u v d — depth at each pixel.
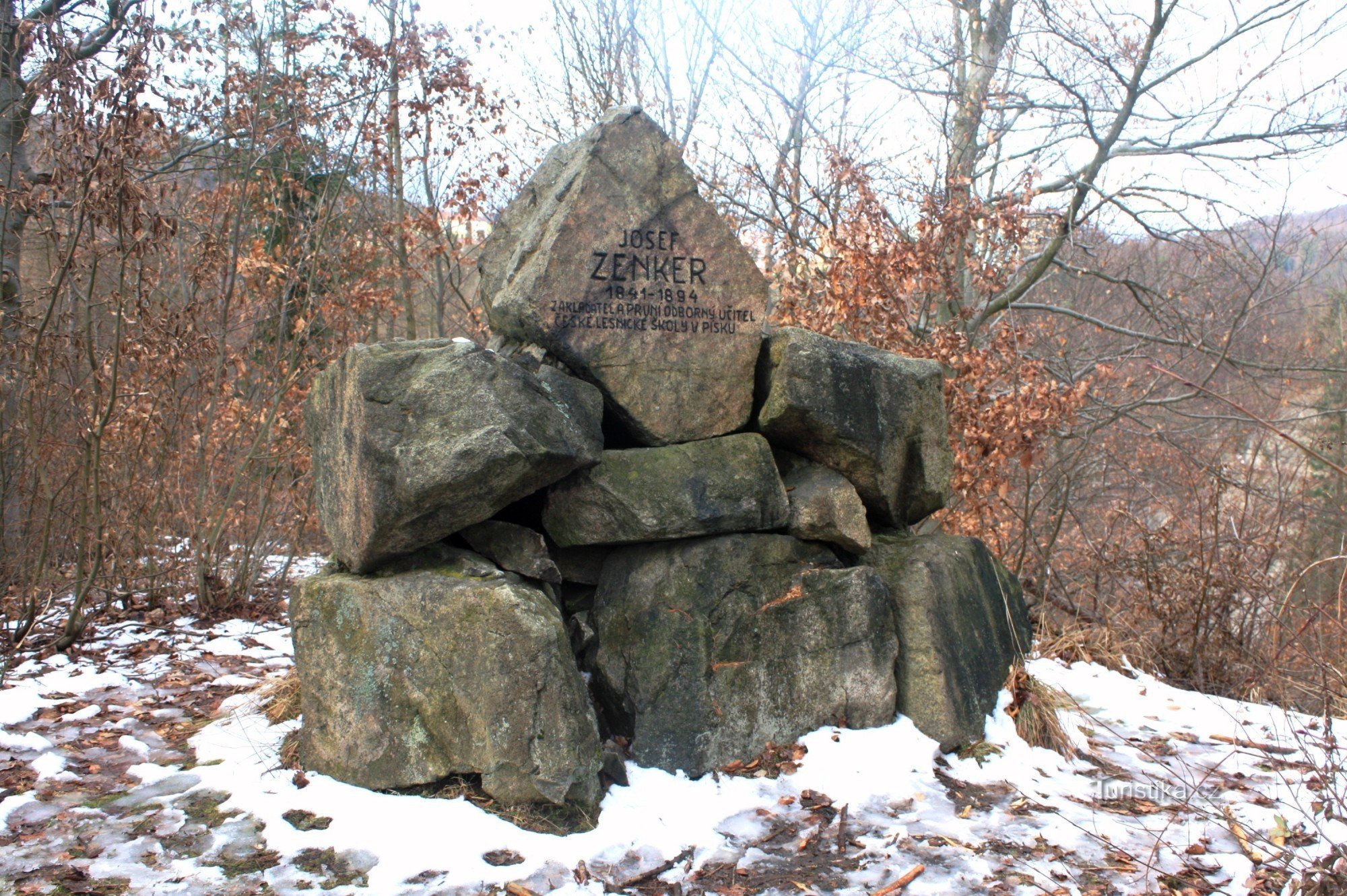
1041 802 3.83
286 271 7.66
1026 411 6.95
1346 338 12.73
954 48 11.75
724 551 4.14
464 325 14.66
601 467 4.06
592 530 4.07
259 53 7.65
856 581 4.33
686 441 4.32
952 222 7.88
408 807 3.50
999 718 4.49
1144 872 3.24
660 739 3.93
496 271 4.86
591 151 4.27
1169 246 14.12
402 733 3.67
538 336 4.14
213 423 7.54
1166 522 8.24
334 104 8.29
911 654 4.39
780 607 4.20
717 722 3.99
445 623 3.62
